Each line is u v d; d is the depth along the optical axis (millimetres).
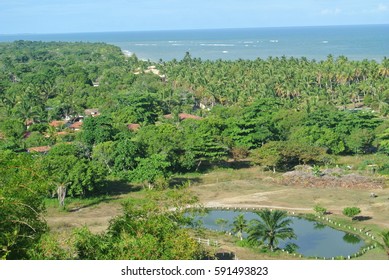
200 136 94812
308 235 59094
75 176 71875
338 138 100812
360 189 77750
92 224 61031
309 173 83562
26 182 27844
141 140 93375
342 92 151250
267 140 103188
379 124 109000
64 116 139750
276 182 82812
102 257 27953
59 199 69312
